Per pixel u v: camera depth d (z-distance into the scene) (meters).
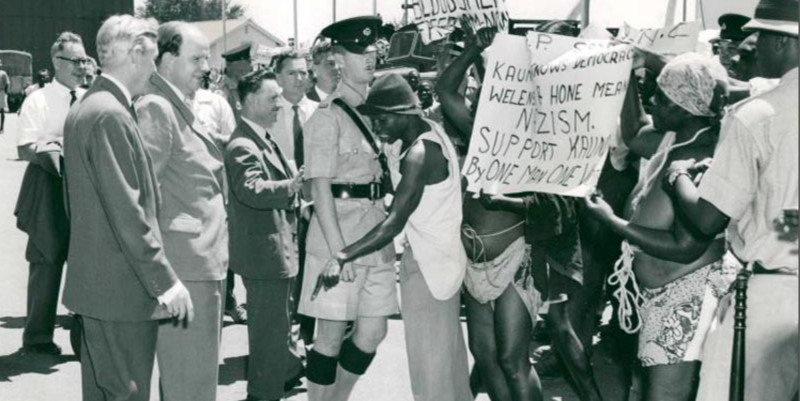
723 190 3.96
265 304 5.87
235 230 5.88
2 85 36.81
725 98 4.43
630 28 6.23
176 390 5.02
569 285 5.32
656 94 4.55
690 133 4.48
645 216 4.53
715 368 4.16
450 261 4.94
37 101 7.57
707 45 7.23
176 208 4.91
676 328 4.47
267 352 5.89
